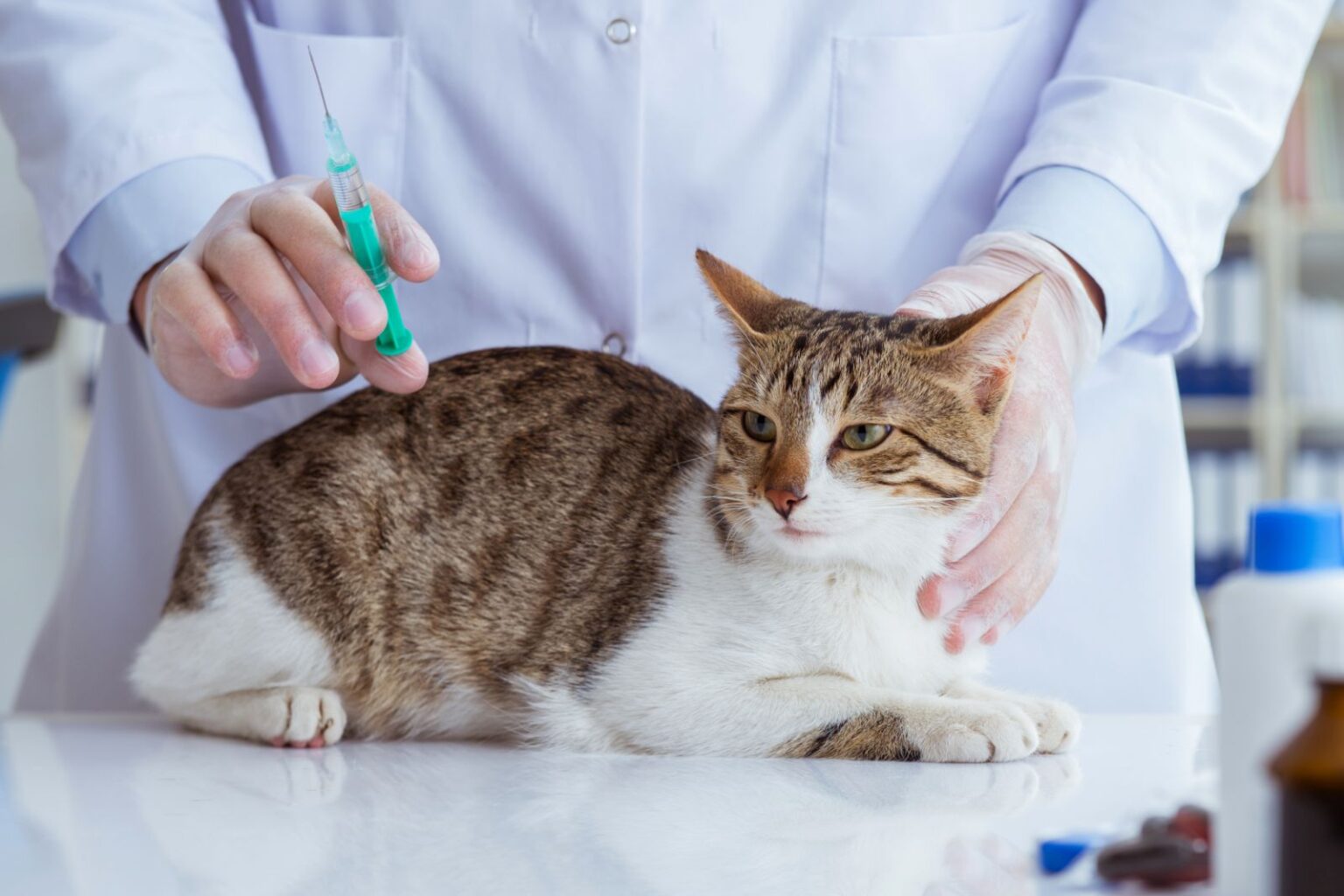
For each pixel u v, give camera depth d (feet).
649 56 5.68
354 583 4.81
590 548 4.74
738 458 4.69
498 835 2.82
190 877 2.43
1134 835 2.43
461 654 4.81
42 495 14.96
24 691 6.46
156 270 5.09
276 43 5.80
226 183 5.17
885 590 4.54
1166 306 5.56
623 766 3.99
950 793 3.36
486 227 5.77
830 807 3.17
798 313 4.90
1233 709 2.00
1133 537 5.98
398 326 4.27
